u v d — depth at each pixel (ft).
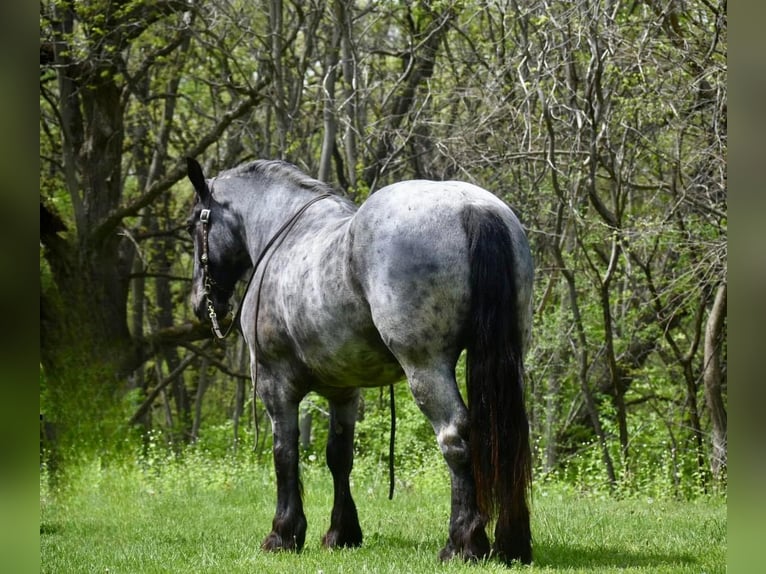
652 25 45.60
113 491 49.62
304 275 24.76
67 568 26.20
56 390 61.16
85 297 67.41
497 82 51.55
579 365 53.42
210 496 46.29
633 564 24.06
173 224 85.61
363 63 65.72
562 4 47.65
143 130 84.02
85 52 66.18
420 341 21.53
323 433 74.13
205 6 67.36
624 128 49.83
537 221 56.08
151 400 76.95
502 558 21.49
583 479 53.93
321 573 22.36
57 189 77.51
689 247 48.93
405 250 21.54
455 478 21.79
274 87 64.64
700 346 61.62
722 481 49.16
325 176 59.47
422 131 64.39
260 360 27.17
